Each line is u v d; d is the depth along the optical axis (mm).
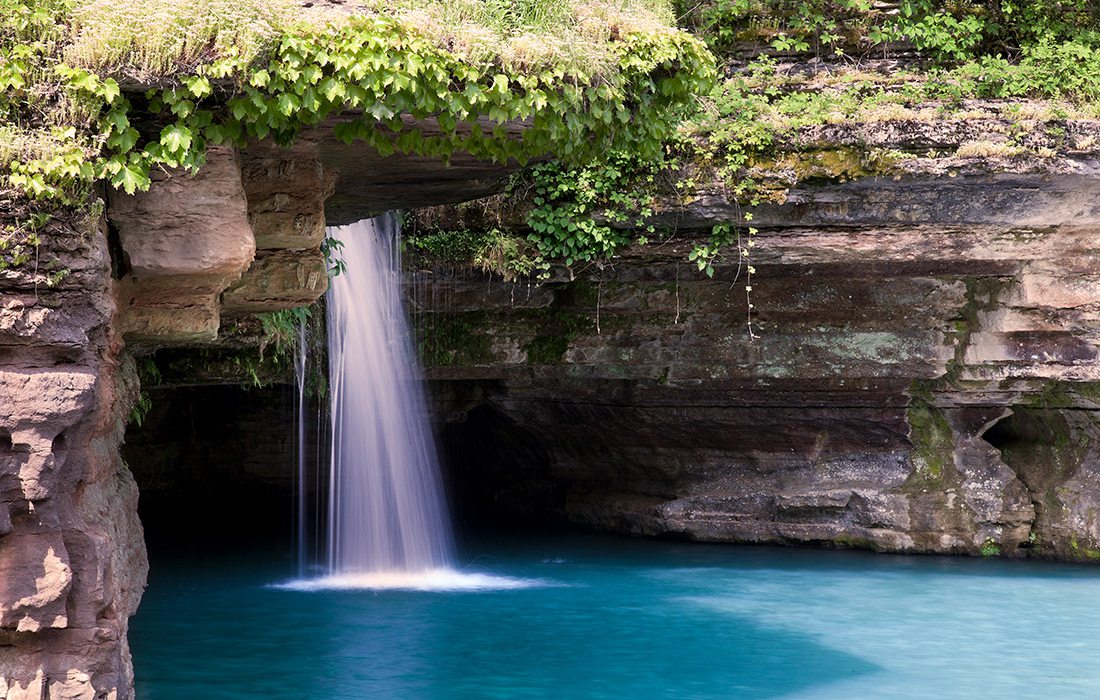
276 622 13445
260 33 7918
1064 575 16500
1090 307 16469
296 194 9711
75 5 7812
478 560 17875
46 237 7395
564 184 15867
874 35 16906
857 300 17500
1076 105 15836
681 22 17172
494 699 10375
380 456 17953
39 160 7344
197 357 16016
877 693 10641
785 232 15820
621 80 9320
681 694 10570
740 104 15672
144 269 8516
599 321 18047
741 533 19203
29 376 7191
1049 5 17047
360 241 16672
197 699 10273
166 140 8016
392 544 18016
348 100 8305
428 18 8453
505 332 18094
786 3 17297
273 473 21625
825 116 15242
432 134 9180
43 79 7648
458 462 22797
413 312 17625
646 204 15602
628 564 17391
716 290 17594
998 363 17250
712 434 19234
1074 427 17891
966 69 16203
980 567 17094
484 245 16391
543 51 8734
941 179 15023
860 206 15422
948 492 18078
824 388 18016
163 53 7777
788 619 13734
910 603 14609
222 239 8492
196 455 21625
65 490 7613
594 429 20125
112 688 7688
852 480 18672
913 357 17547
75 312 7539
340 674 11141
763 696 10523
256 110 8211
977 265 16438
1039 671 11438
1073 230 15922
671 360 18141
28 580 7312
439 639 12625
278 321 14656
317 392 16859
